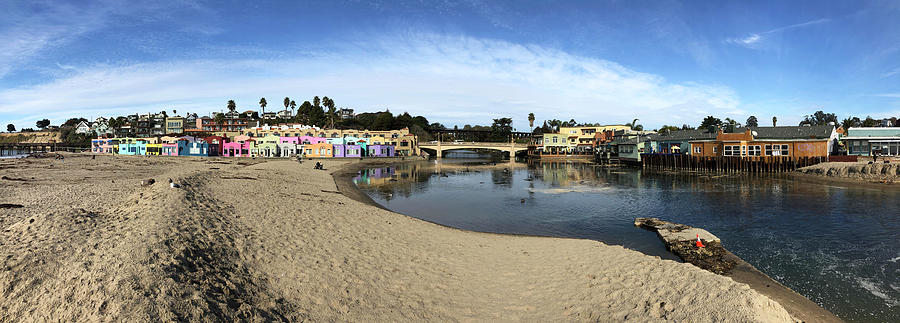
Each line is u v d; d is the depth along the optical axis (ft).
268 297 33.50
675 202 106.52
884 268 51.90
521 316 34.91
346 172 209.97
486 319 34.32
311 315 32.04
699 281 37.32
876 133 195.42
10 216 56.13
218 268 36.45
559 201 111.34
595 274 43.11
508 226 79.46
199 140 345.92
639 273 41.86
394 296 37.50
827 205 96.17
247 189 88.69
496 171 225.56
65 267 32.24
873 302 41.65
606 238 69.36
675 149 239.91
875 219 80.23
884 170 137.49
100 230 43.04
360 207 84.02
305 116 538.06
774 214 87.40
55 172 156.76
